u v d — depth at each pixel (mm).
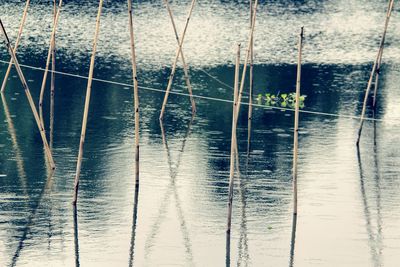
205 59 62031
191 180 35438
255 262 27500
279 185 35000
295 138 31203
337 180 35844
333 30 77438
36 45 65750
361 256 28141
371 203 33094
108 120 44969
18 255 27516
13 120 44219
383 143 41906
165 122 45094
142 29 73312
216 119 46062
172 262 27281
